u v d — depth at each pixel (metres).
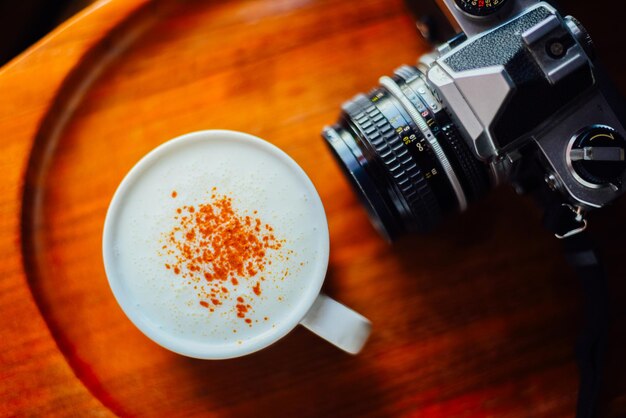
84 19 0.35
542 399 0.35
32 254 0.35
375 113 0.32
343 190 0.36
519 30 0.30
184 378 0.35
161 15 0.36
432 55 0.32
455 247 0.36
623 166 0.29
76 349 0.35
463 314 0.35
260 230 0.31
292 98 0.36
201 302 0.31
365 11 0.36
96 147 0.35
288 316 0.31
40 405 0.34
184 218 0.32
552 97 0.29
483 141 0.30
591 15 0.36
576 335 0.35
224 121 0.36
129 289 0.31
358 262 0.35
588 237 0.32
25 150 0.35
